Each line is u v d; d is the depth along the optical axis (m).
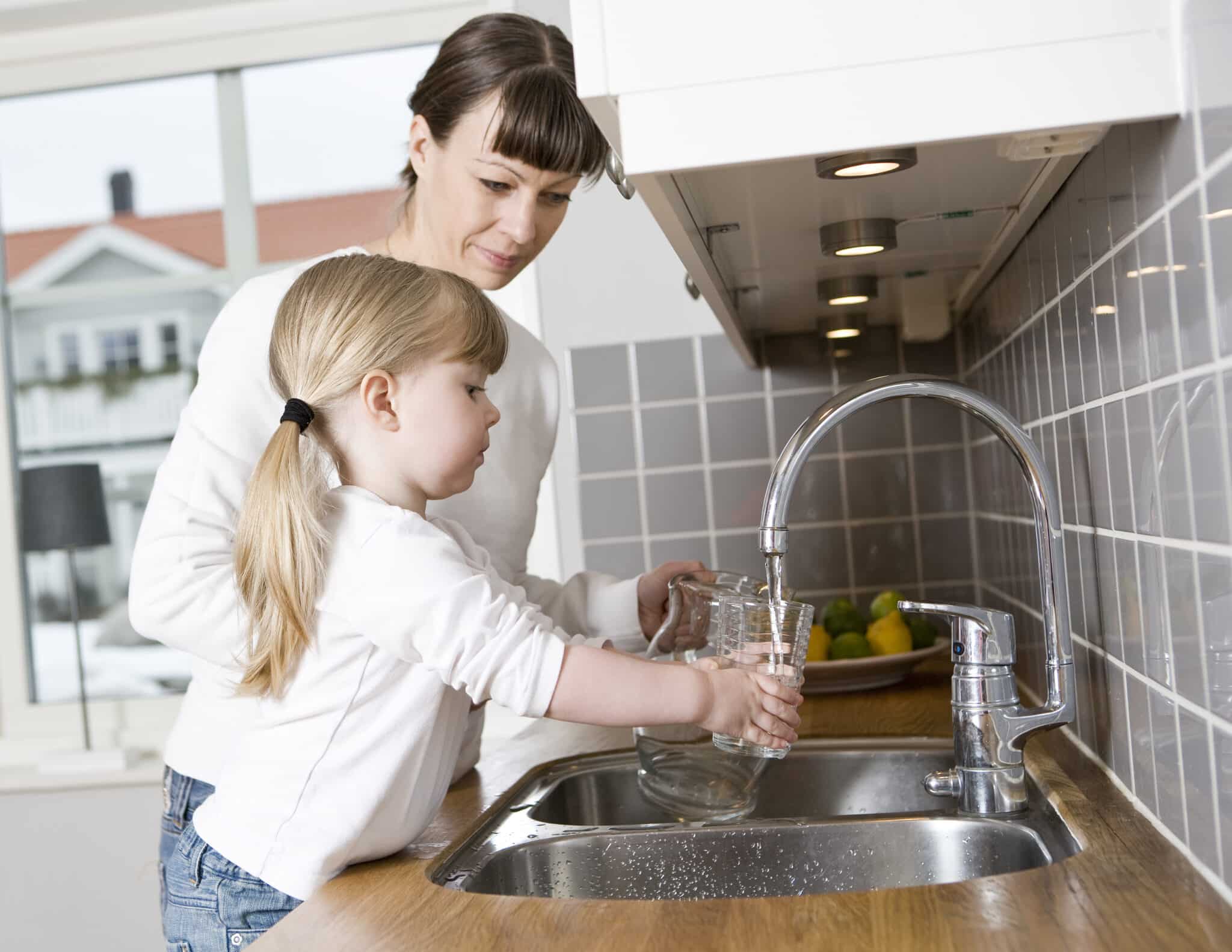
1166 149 0.70
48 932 2.26
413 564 0.90
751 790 1.05
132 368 2.47
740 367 2.00
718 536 2.01
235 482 1.06
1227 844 0.67
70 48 2.42
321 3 2.35
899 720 1.42
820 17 0.71
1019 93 0.69
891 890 0.73
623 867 0.96
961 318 1.90
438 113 1.22
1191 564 0.70
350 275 1.01
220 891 0.92
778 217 1.03
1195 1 0.64
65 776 2.23
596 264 2.03
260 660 0.92
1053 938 0.64
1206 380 0.65
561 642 0.91
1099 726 1.01
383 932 0.73
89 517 2.23
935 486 1.98
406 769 0.92
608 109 0.74
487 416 1.02
